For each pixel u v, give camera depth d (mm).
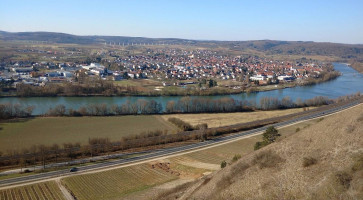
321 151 65500
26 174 112875
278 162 69062
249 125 187375
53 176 111250
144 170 118188
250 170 70562
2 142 146125
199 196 69000
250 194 57000
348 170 50688
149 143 151500
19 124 176000
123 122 188750
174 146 150750
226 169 81125
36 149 133625
